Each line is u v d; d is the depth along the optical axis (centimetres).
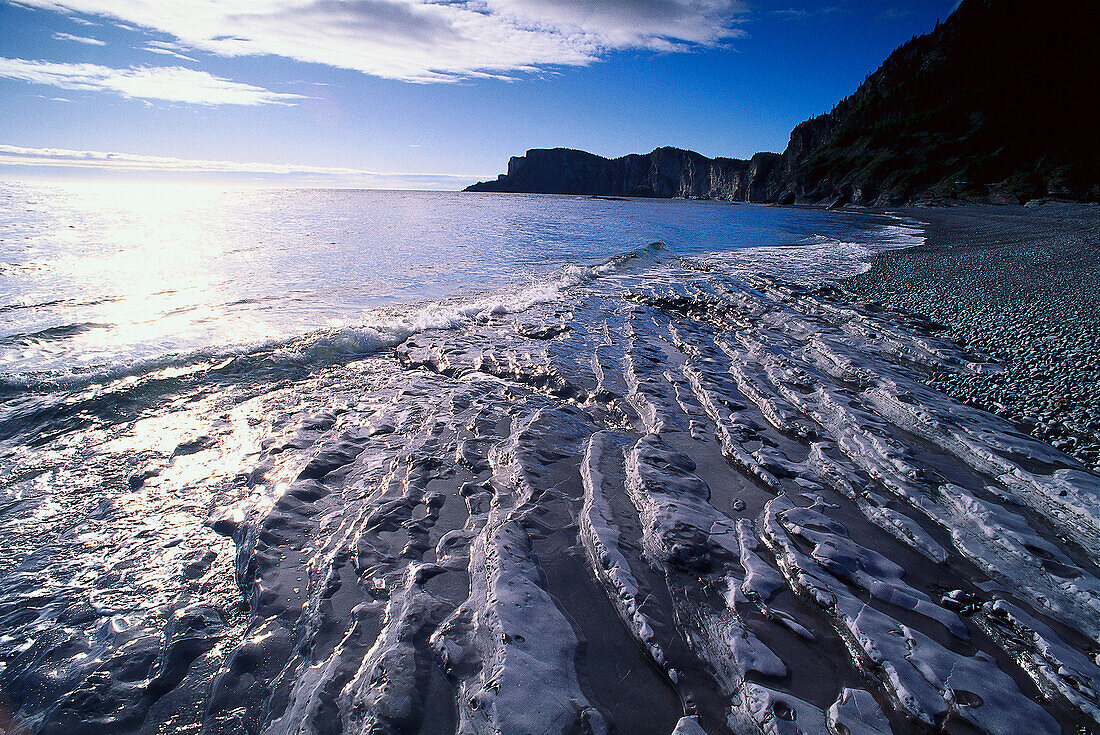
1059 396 611
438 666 270
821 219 4441
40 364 707
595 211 5509
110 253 1614
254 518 400
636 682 269
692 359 791
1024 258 1639
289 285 1262
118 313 970
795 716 251
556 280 1385
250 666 279
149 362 706
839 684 272
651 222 3722
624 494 439
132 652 288
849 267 1592
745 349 840
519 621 299
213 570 354
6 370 682
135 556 365
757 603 324
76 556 363
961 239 2408
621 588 329
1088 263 1479
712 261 1747
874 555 371
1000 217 3891
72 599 324
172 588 336
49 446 508
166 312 987
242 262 1552
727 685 270
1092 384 629
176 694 265
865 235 2794
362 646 286
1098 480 452
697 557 362
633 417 594
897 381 682
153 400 614
